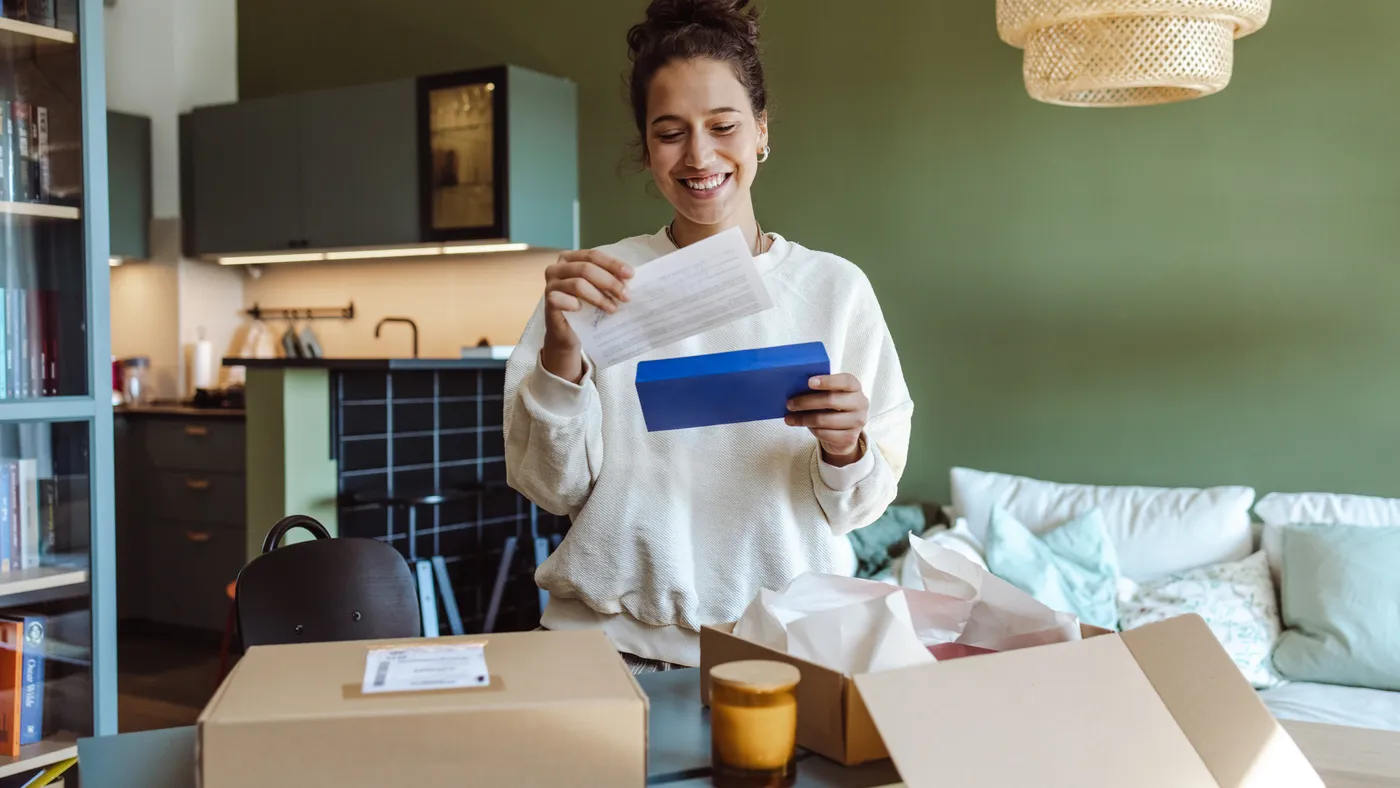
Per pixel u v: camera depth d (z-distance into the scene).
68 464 2.35
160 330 5.49
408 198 4.64
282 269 5.57
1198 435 3.47
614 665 0.94
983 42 3.72
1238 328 3.40
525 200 4.43
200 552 4.60
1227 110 3.39
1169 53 2.50
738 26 1.36
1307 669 2.83
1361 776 1.10
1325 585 2.87
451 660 0.92
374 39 5.14
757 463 1.38
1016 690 0.91
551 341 1.27
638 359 1.41
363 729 0.81
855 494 1.34
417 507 3.92
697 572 1.39
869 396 1.44
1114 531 3.31
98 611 2.39
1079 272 3.62
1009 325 3.73
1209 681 0.99
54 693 2.33
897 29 3.87
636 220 4.50
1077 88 2.62
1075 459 3.65
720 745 0.91
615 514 1.39
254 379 3.61
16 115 2.24
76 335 2.35
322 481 3.64
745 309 1.19
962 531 3.36
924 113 3.84
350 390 3.71
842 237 4.00
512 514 4.33
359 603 1.64
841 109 3.98
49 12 2.30
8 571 2.25
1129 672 0.96
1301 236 3.31
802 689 0.97
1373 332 3.23
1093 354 3.61
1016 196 3.70
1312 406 3.32
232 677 0.89
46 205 2.30
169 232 5.42
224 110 5.17
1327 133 3.26
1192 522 3.24
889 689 0.87
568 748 0.83
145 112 5.38
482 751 0.82
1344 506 3.13
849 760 0.93
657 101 1.35
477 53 4.86
